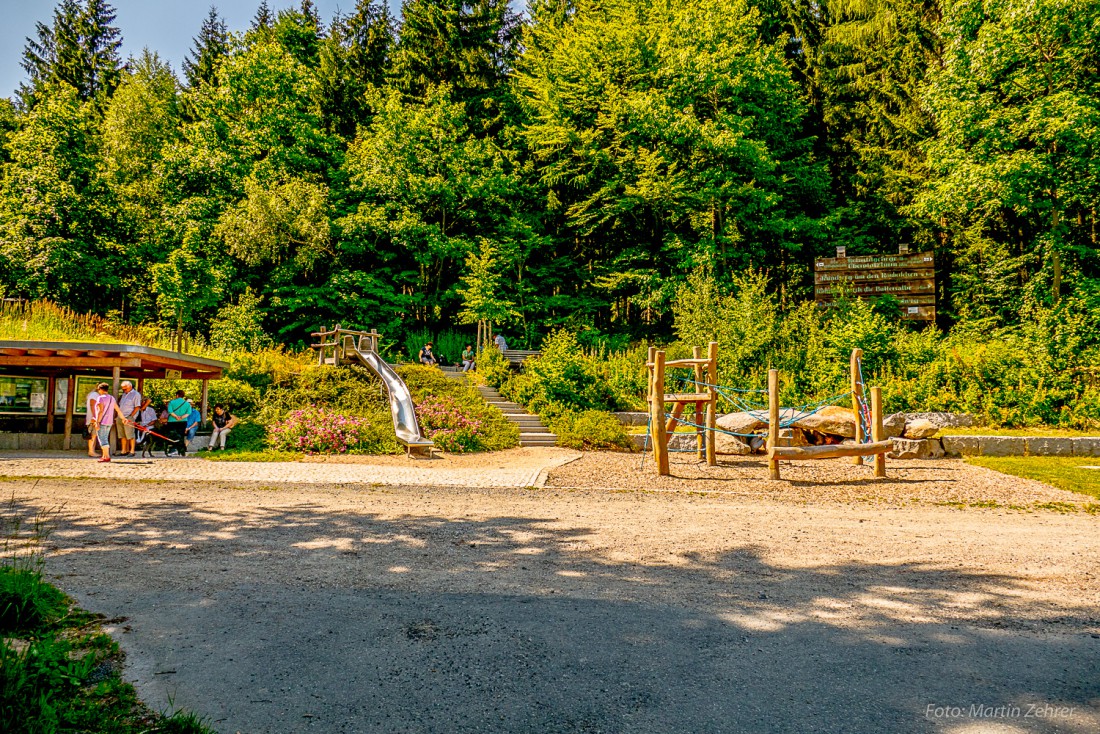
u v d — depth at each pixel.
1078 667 4.21
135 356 14.62
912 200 32.59
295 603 5.26
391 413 17.81
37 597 4.75
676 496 10.62
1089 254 26.56
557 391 20.91
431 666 4.16
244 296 30.34
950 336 25.14
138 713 3.46
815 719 3.55
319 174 36.50
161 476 11.62
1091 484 11.70
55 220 30.59
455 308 37.91
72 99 33.91
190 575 5.90
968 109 25.12
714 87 31.45
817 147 37.62
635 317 38.50
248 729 3.37
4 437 15.58
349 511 8.96
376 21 43.34
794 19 37.19
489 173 35.56
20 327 20.98
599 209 35.34
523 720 3.52
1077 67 24.92
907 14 33.81
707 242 31.55
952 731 3.43
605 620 5.00
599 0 39.34
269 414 17.66
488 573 6.18
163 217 33.06
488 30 38.84
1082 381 19.38
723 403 21.16
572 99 34.75
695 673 4.11
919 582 5.98
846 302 26.97
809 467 14.12
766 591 5.71
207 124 34.12
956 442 16.17
